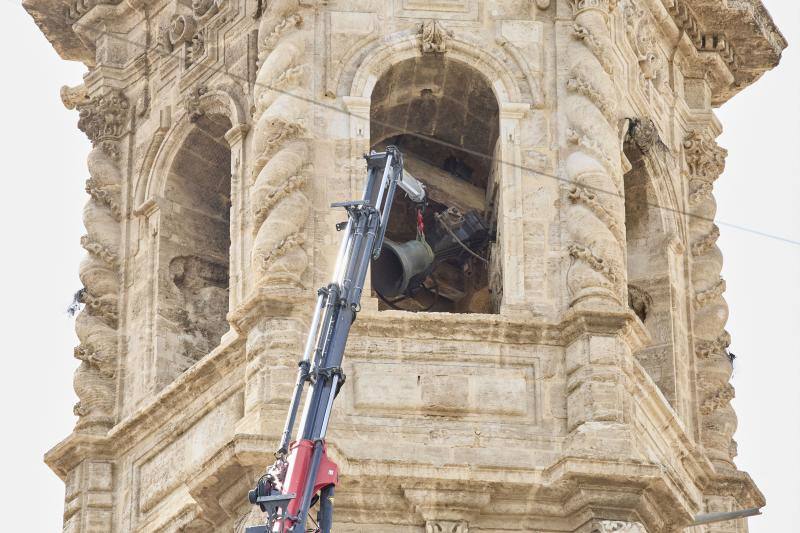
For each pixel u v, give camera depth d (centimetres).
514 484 5397
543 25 5891
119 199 6125
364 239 5056
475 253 5934
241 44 5997
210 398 5672
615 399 5506
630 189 6088
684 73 6375
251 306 5566
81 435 5831
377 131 5981
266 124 5747
